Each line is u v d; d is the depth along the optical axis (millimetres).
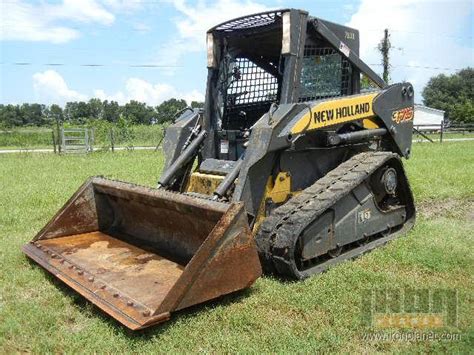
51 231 5270
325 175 5469
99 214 5562
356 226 5332
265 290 4293
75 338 3504
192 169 5805
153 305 3621
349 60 5992
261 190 4879
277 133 4691
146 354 3312
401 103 6504
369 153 5824
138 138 31047
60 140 21750
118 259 4637
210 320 3760
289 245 4418
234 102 6055
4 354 3344
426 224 6578
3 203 8078
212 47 5840
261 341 3455
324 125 5195
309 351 3283
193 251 4602
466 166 12805
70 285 4121
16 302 4078
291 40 5105
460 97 88375
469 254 5223
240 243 3936
